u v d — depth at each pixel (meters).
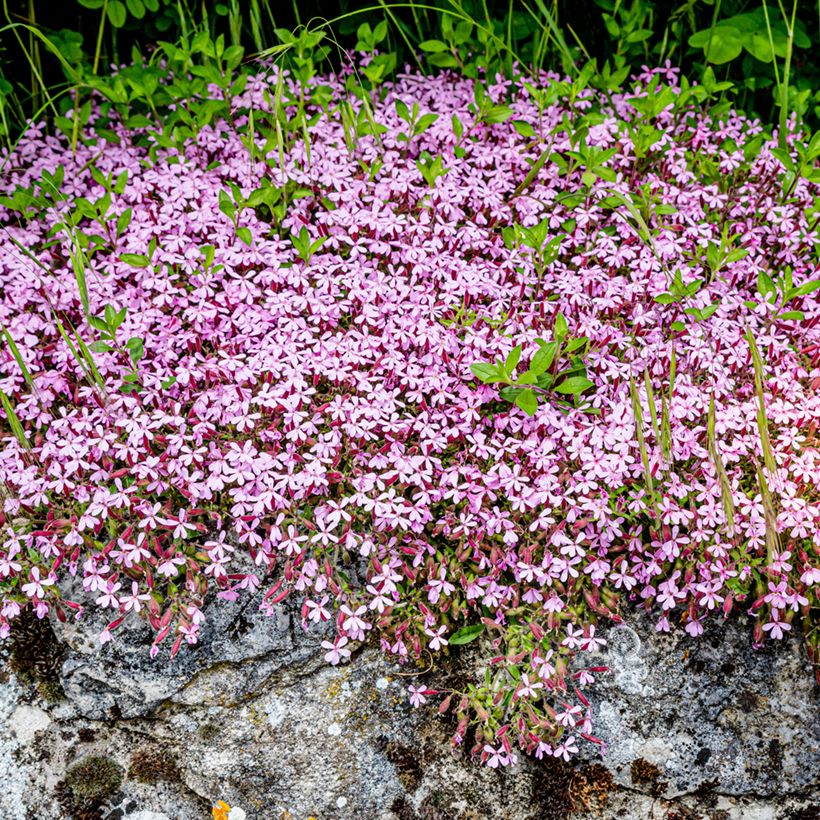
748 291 0.87
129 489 0.79
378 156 0.88
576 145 0.90
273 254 0.84
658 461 0.80
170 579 0.80
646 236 0.81
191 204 0.86
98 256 0.85
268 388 0.81
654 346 0.83
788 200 0.89
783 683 0.83
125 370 0.81
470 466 0.80
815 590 0.81
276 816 0.82
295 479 0.79
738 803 0.83
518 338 0.82
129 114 0.92
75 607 0.80
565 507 0.80
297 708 0.82
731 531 0.78
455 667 0.83
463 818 0.82
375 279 0.84
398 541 0.81
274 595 0.80
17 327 0.82
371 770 0.82
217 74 0.89
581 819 0.83
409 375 0.81
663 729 0.83
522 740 0.80
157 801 0.82
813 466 0.81
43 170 0.85
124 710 0.82
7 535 0.80
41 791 0.81
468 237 0.86
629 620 0.83
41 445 0.81
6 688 0.82
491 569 0.81
